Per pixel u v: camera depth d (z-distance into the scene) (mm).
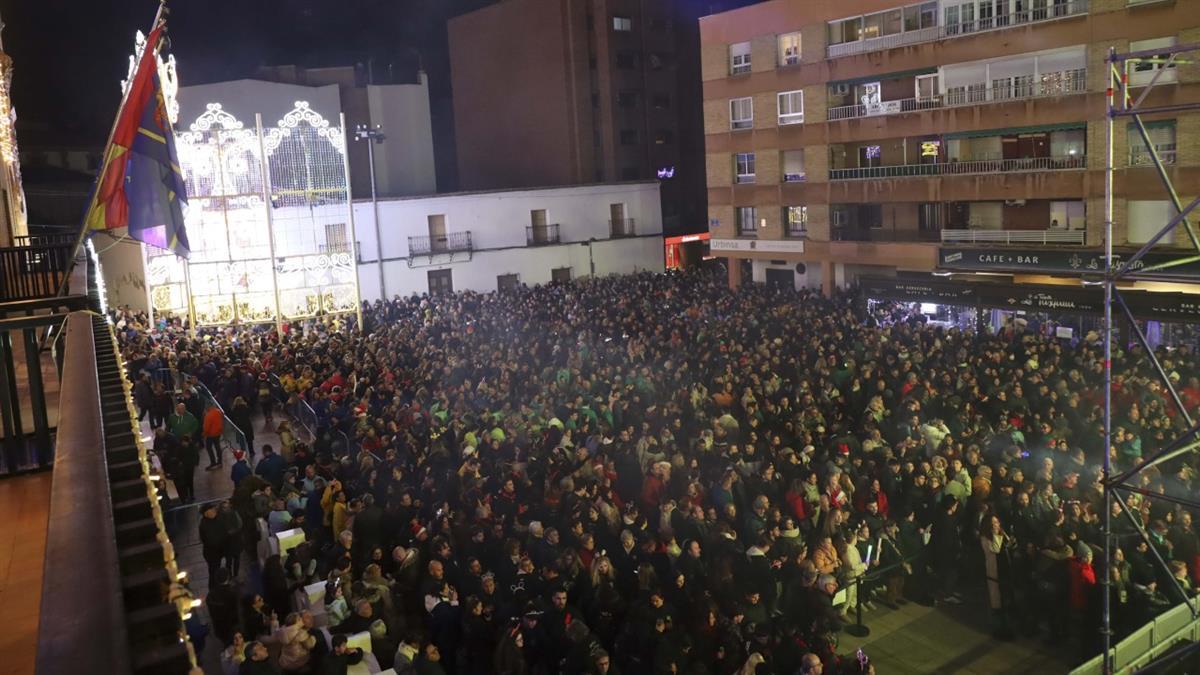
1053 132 32219
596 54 57906
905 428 16516
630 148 59344
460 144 65062
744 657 10648
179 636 3117
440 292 46344
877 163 38188
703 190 64750
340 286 30516
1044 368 19625
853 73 37875
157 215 12914
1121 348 21078
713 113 44281
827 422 17781
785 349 23469
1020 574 13070
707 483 14469
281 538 12938
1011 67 32938
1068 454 14750
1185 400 17016
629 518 12828
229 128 28516
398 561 11516
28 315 10852
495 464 15055
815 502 14055
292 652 9453
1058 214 32375
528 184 60594
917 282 30797
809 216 40719
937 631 13398
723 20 43000
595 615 11203
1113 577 11930
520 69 59531
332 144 29578
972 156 34844
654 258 54594
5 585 6348
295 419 20906
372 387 20094
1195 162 28109
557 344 25578
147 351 22656
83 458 4059
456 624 10500
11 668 5086
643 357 23562
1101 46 30078
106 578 2848
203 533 12141
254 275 29125
